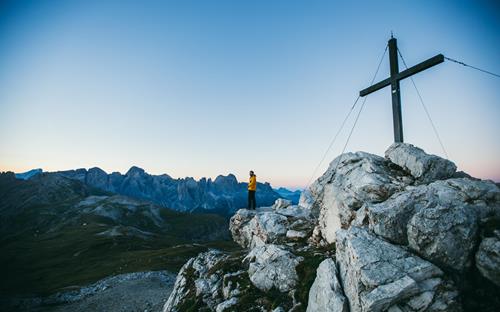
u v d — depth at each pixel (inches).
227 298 739.4
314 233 898.7
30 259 4778.5
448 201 525.7
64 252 5236.2
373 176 754.2
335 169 930.1
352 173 838.5
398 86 833.5
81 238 6412.4
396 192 692.7
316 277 575.8
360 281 461.4
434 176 713.0
